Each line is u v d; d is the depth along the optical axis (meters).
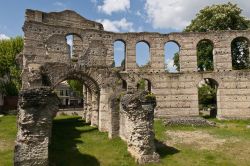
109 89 33.62
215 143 27.33
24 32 42.53
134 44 47.69
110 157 23.09
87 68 33.25
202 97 63.44
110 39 47.34
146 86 52.06
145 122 22.12
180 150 25.11
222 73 45.78
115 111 29.38
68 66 32.53
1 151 24.28
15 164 16.89
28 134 17.25
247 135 30.52
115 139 28.47
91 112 38.78
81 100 99.12
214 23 55.88
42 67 31.45
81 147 26.02
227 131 33.06
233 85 45.38
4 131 32.22
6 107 62.50
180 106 45.84
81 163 21.64
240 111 44.88
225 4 58.03
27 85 29.02
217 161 22.06
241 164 21.31
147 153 21.78
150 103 22.47
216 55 46.59
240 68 54.78
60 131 33.50
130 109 22.53
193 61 46.75
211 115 51.41
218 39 46.84
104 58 34.28
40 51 42.94
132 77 46.09
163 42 47.66
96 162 21.95
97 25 54.91
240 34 46.81
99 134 31.73
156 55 47.44
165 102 45.91
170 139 29.28
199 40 47.09
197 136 30.52
